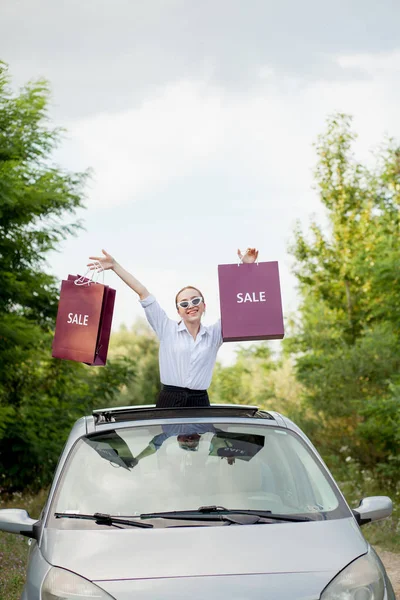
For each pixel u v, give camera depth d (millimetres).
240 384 39312
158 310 5691
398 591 7094
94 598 3504
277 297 5305
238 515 4094
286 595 3494
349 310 26172
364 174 27797
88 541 3891
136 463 4508
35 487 16391
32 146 17234
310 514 4176
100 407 19688
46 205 16578
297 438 4836
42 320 17719
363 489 14156
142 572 3617
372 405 15945
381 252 17703
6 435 16047
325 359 20562
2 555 7891
